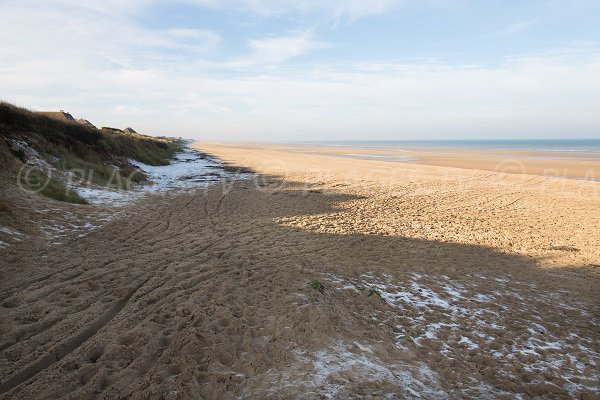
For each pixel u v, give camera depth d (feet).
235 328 14.02
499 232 32.63
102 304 15.70
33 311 14.75
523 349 14.88
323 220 34.42
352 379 11.27
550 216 38.93
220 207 38.63
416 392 11.17
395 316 16.71
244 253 23.54
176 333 13.47
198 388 10.63
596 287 21.68
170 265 20.67
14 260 19.65
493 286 21.22
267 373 11.46
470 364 13.48
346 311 16.28
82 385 10.86
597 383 12.91
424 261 24.54
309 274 20.07
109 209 33.71
